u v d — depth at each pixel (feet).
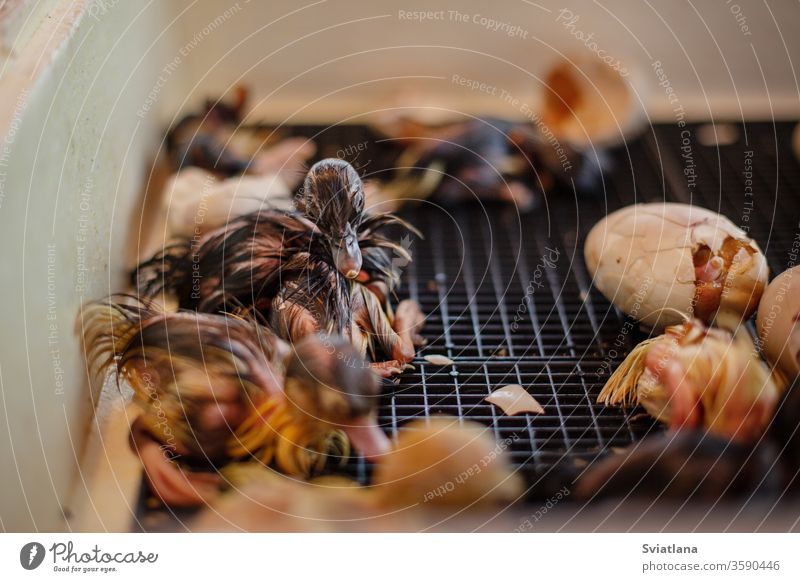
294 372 1.23
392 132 1.83
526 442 1.27
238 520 1.20
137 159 1.64
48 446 1.18
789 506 1.20
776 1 2.07
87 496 1.23
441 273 1.60
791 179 1.82
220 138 1.79
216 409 1.21
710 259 1.34
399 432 1.26
